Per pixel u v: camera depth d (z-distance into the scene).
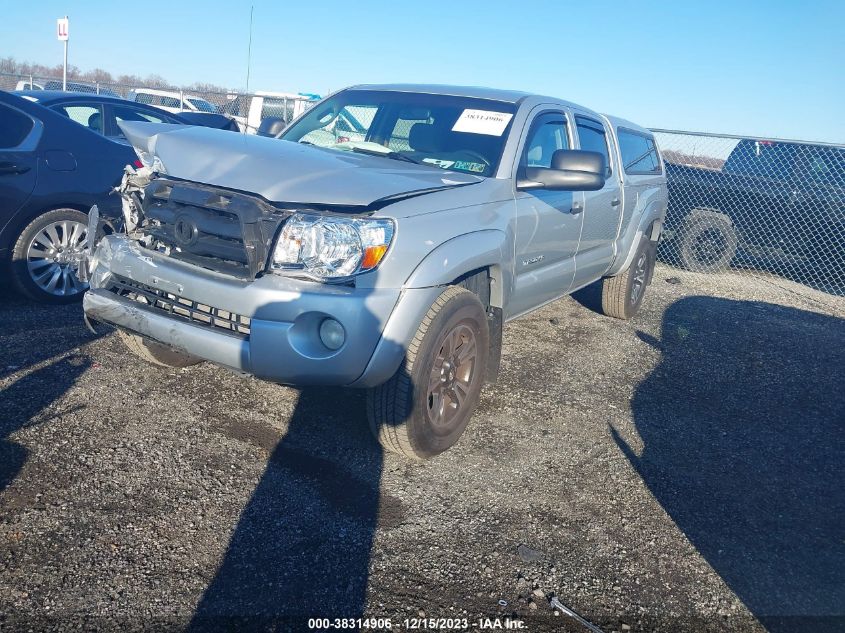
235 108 17.00
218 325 3.14
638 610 2.68
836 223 8.95
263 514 2.97
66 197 5.19
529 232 4.14
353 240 2.97
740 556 3.11
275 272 3.03
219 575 2.58
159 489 3.06
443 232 3.30
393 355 3.09
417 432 3.32
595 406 4.55
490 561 2.85
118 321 3.42
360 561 2.74
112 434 3.46
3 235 4.92
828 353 6.48
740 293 8.84
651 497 3.51
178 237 3.21
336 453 3.53
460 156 4.14
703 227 9.78
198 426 3.64
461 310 3.37
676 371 5.46
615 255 6.00
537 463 3.70
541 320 6.45
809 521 3.47
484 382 3.88
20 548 2.59
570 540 3.06
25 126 5.07
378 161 3.84
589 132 5.40
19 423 3.45
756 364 5.89
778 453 4.20
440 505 3.20
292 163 3.31
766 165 9.52
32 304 5.27
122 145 5.70
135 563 2.59
